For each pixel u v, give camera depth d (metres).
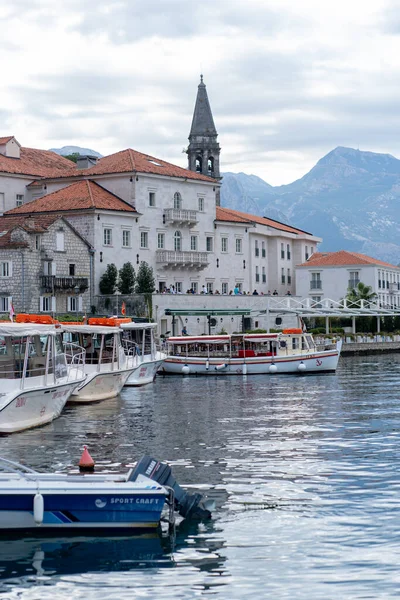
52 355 46.00
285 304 119.75
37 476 26.66
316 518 27.06
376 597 20.95
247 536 25.48
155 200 112.94
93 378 57.25
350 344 119.31
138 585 22.09
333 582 21.95
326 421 48.16
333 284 150.62
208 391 66.94
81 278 98.25
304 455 37.28
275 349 85.56
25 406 43.38
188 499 27.19
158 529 26.20
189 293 107.69
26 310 93.00
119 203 108.44
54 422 47.75
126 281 104.69
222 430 44.81
